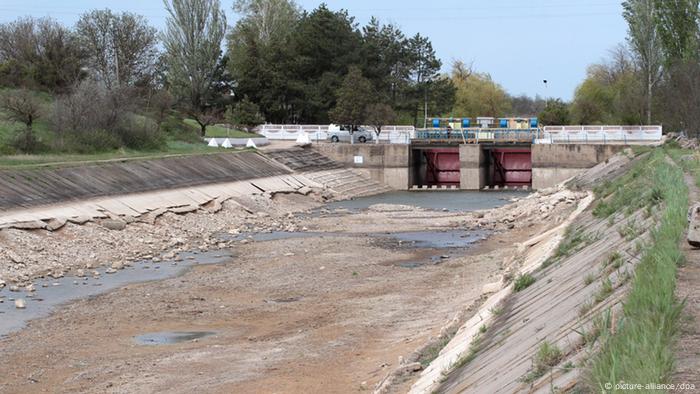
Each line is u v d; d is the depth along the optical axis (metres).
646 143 92.81
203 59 114.12
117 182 57.06
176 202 58.72
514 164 102.12
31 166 52.19
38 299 31.62
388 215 65.94
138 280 36.06
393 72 124.75
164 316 28.98
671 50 99.81
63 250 40.81
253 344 24.58
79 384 20.81
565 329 13.40
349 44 118.31
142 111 93.75
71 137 70.00
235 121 108.44
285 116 118.62
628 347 9.48
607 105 131.12
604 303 13.80
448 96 123.94
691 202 24.16
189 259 42.25
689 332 10.71
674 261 15.39
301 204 73.94
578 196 60.72
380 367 20.55
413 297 31.03
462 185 96.06
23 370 22.27
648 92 107.44
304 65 116.25
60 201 48.81
